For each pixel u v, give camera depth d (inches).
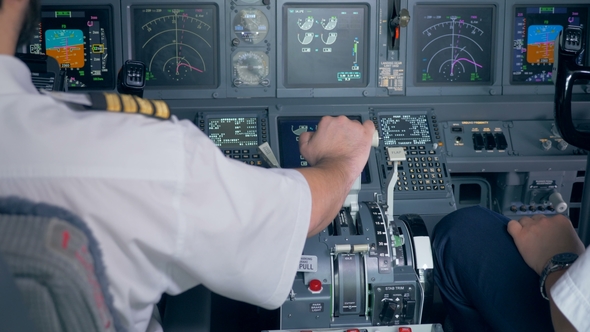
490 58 125.5
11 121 31.3
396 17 117.6
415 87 124.0
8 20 32.0
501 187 120.9
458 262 65.8
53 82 90.5
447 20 123.9
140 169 32.1
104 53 119.9
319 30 122.3
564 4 125.3
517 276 59.5
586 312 40.0
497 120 121.0
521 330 58.5
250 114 115.9
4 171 30.7
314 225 42.0
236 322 106.2
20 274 27.2
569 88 79.7
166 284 36.8
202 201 33.8
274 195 37.9
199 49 121.0
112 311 31.5
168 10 119.9
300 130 114.7
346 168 46.8
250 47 121.0
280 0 120.3
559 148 118.0
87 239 29.5
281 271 39.7
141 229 32.7
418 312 76.3
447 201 110.6
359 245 74.3
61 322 28.7
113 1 118.2
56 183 31.0
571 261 49.3
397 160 82.1
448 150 116.6
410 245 77.6
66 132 31.5
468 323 69.4
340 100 120.3
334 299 76.0
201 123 114.2
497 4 123.6
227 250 35.4
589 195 81.9
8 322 27.2
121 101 34.3
